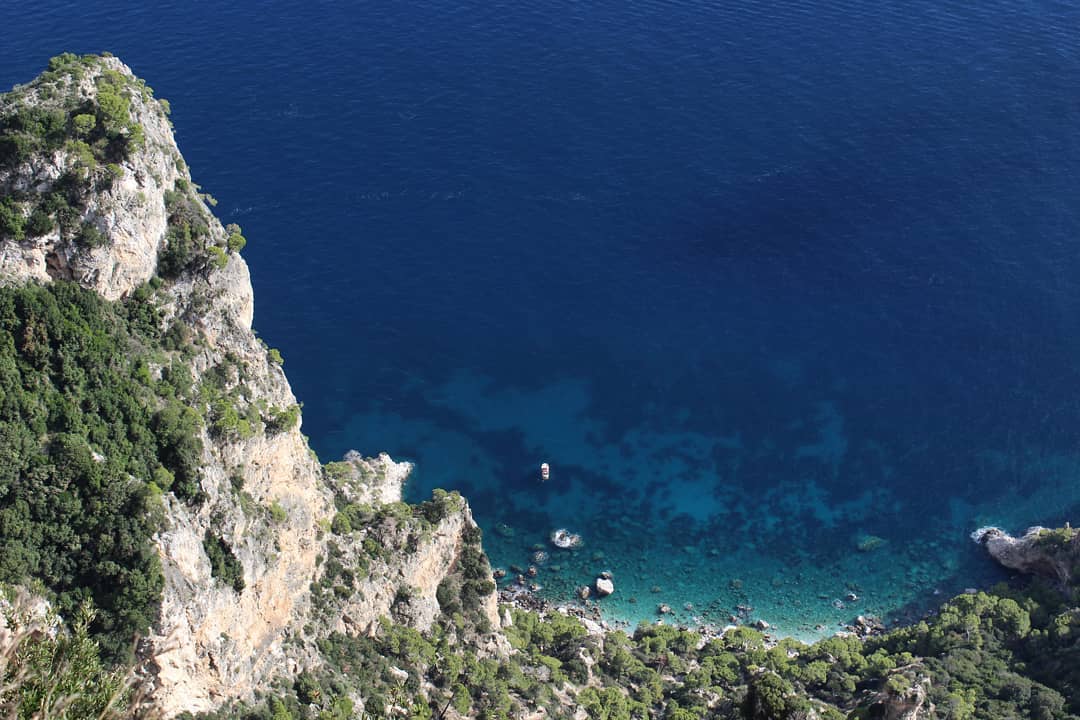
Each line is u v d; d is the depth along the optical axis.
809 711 82.81
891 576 156.62
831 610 152.25
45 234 79.88
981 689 120.81
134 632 75.00
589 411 177.88
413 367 181.00
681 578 156.50
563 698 116.38
